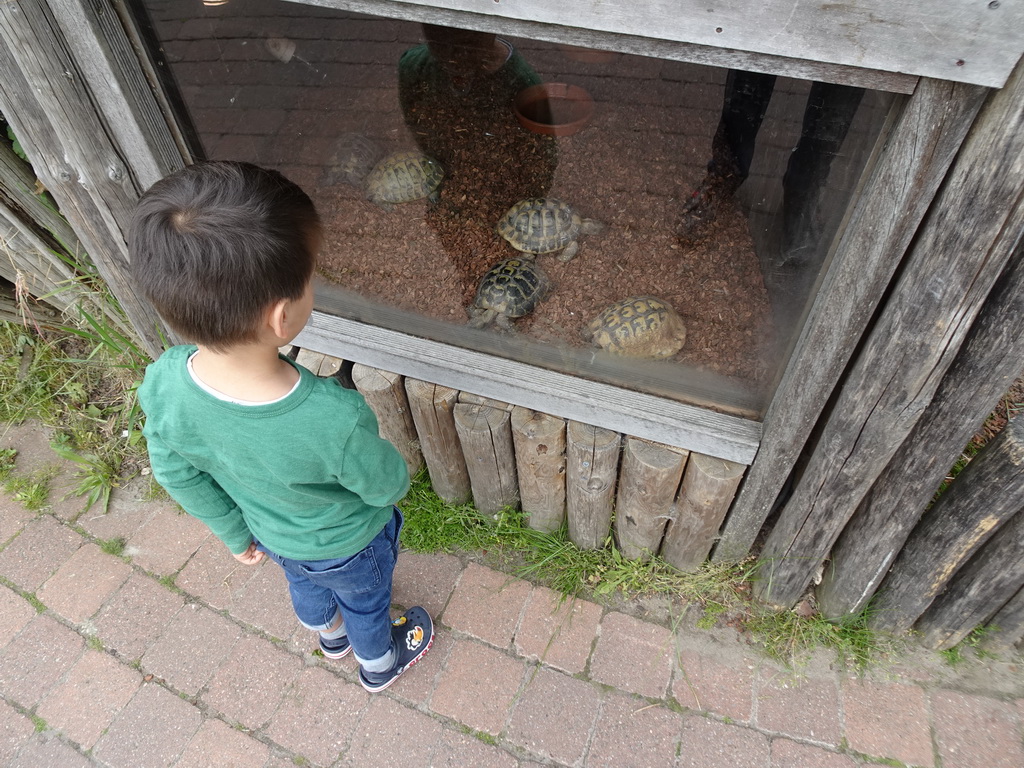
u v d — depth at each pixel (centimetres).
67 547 178
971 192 82
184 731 145
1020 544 124
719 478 134
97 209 150
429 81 137
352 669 153
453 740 142
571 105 132
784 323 120
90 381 215
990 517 121
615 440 144
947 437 113
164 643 158
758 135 116
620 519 162
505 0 86
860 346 110
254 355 83
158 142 135
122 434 203
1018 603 138
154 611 164
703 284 135
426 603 165
